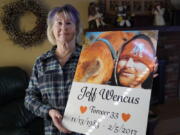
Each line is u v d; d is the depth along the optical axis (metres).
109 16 2.64
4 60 2.34
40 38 2.42
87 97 1.08
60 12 1.14
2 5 2.24
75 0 2.51
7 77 2.10
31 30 2.39
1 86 2.05
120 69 1.04
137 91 0.98
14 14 2.28
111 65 1.06
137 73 1.00
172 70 3.23
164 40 3.07
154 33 1.02
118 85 1.03
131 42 1.05
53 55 1.19
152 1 2.88
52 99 1.16
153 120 2.45
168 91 3.27
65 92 1.15
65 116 1.08
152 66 0.98
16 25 2.32
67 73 1.16
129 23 2.58
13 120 2.04
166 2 2.96
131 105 0.97
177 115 2.86
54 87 1.16
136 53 1.02
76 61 1.18
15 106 2.12
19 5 2.27
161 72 3.06
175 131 2.84
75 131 1.05
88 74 1.11
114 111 1.00
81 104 1.08
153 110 2.95
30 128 2.10
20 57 2.41
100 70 1.09
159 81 3.07
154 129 2.69
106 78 1.06
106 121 1.00
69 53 1.19
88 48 1.15
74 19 1.16
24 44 2.37
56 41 1.20
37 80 1.22
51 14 1.18
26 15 2.34
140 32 1.05
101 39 1.13
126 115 0.97
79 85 1.11
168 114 2.88
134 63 1.01
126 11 2.62
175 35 3.13
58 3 2.45
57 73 1.16
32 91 1.23
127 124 0.96
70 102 1.10
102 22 2.48
